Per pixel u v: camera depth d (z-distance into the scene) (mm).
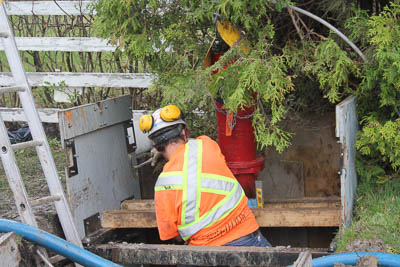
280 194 4645
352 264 2629
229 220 2986
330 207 3535
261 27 3684
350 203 3322
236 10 3188
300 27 3908
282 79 3252
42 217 3713
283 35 3947
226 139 3664
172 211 2967
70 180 3619
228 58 3363
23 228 2885
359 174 3551
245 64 3305
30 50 6395
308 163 4504
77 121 3678
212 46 3768
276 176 4625
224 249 2949
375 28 3188
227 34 3402
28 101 3143
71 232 3174
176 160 2986
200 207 2949
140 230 4199
